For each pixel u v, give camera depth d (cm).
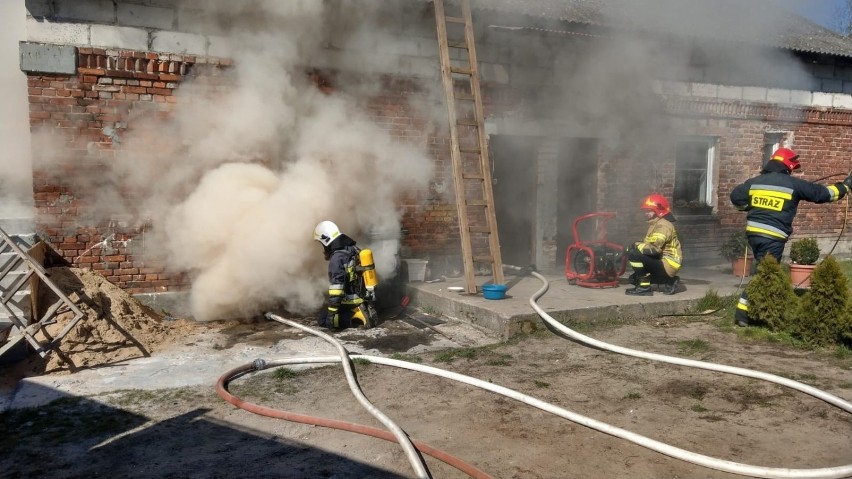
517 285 713
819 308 503
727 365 464
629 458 318
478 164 813
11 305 506
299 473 308
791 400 392
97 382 451
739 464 295
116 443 347
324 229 611
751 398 397
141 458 328
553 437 345
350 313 610
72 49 604
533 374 455
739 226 990
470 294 658
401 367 473
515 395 397
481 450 331
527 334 556
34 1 595
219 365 491
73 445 345
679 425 357
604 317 588
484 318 580
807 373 443
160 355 522
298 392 428
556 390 420
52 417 386
